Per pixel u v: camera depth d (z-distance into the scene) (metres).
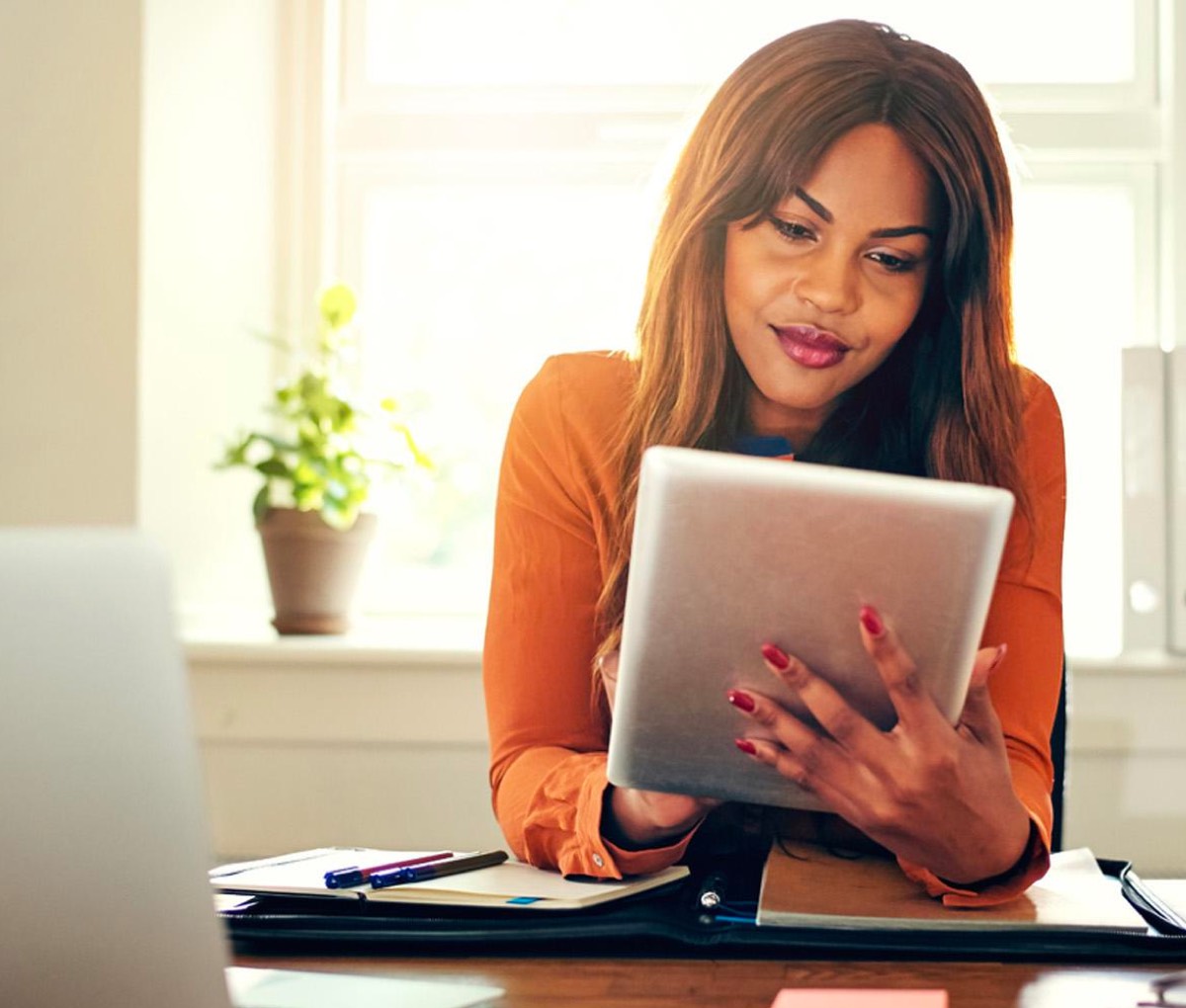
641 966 0.93
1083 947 0.94
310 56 2.62
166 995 0.64
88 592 0.64
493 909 1.02
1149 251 2.52
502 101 2.63
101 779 0.63
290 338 2.63
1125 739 2.17
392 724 2.25
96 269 2.31
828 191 1.48
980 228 1.49
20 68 2.32
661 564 0.92
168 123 2.36
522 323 2.67
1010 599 1.42
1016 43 2.57
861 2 2.60
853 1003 0.77
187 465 2.42
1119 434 2.27
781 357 1.52
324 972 0.91
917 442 1.53
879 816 0.98
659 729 0.97
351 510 2.35
